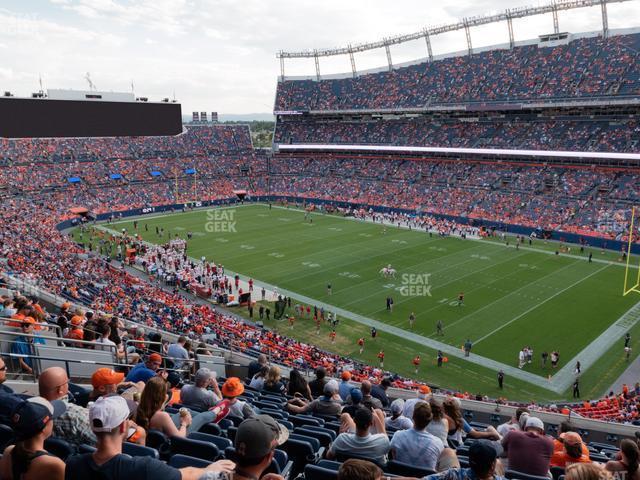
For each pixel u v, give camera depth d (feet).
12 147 267.39
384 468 23.72
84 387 34.60
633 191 216.33
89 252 182.09
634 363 107.65
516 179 252.21
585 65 252.21
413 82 316.81
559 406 91.15
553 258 183.32
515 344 116.26
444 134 293.02
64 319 52.01
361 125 335.26
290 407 38.32
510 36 289.74
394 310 136.26
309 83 365.81
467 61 301.63
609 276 162.50
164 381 24.79
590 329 123.34
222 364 60.80
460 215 242.58
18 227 184.85
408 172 292.61
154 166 308.81
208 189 308.19
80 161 286.25
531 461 24.79
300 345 112.16
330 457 24.71
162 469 13.98
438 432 27.86
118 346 46.14
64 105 284.20
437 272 167.12
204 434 25.67
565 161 247.70
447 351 113.50
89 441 21.13
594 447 47.98
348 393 43.96
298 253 191.31
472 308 136.67
